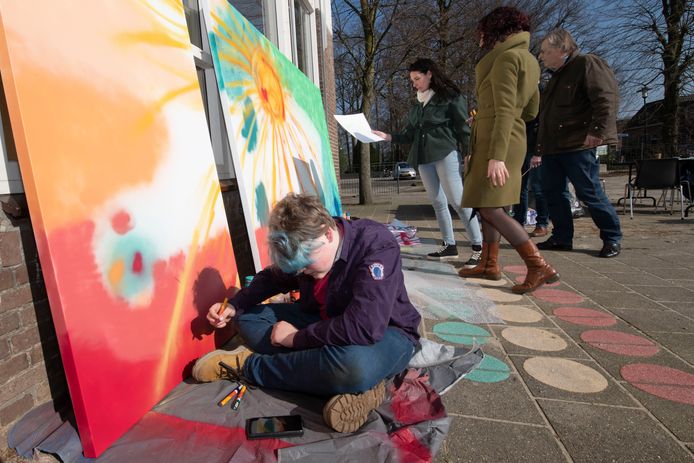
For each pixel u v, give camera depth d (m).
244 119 2.45
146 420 1.41
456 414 1.55
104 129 1.42
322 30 7.30
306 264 1.51
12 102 1.15
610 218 3.91
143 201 1.55
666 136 15.64
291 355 1.55
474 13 12.35
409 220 7.32
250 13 4.91
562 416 1.53
